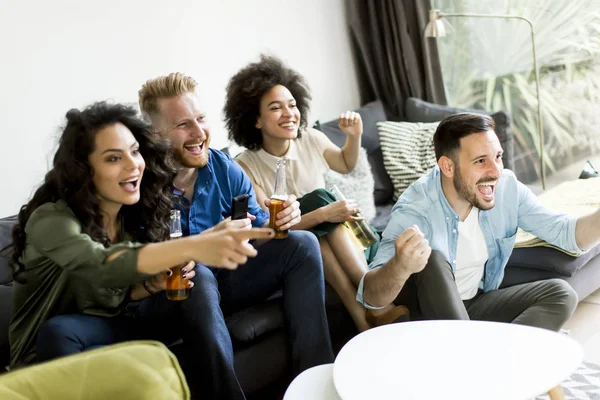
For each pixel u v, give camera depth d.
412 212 2.71
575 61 4.43
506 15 4.18
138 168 2.26
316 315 2.60
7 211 3.26
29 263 2.25
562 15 4.40
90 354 1.53
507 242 2.79
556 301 2.62
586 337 3.10
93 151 2.21
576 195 3.55
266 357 2.58
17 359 2.33
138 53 3.67
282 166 2.54
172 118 2.67
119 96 3.61
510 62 4.59
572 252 2.77
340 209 2.85
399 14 4.56
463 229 2.74
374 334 2.20
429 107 4.32
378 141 4.18
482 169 2.58
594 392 2.65
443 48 4.69
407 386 1.89
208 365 2.32
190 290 2.34
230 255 1.96
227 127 3.34
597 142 4.48
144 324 2.46
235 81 3.25
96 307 2.33
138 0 3.64
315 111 4.57
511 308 2.71
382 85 4.79
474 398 1.83
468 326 2.22
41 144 3.34
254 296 2.69
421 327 2.23
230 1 4.05
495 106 4.69
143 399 1.51
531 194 2.82
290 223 2.55
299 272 2.59
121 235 2.39
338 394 1.92
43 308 2.30
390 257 2.69
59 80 3.38
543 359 2.00
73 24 3.40
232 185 2.82
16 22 3.21
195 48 3.91
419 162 3.99
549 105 4.55
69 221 2.13
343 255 2.88
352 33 4.76
